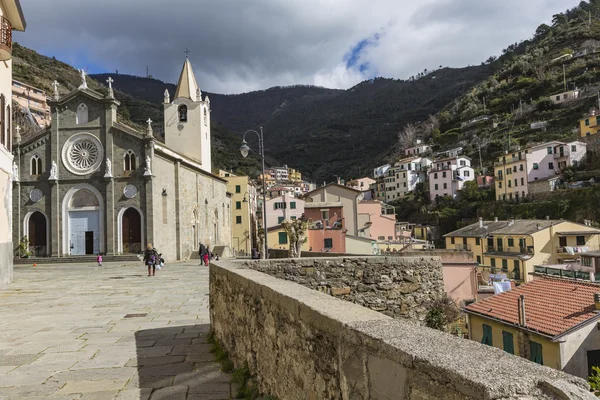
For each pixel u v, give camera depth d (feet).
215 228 225.97
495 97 513.45
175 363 27.20
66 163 163.02
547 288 74.02
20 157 164.76
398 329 10.97
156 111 517.14
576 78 440.04
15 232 161.99
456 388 7.75
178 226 175.01
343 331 11.84
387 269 37.32
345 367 11.74
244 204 296.92
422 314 37.29
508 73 540.93
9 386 23.52
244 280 23.32
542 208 259.60
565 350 56.03
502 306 71.82
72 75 483.51
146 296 59.57
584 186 259.39
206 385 22.95
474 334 73.41
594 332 56.65
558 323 59.67
